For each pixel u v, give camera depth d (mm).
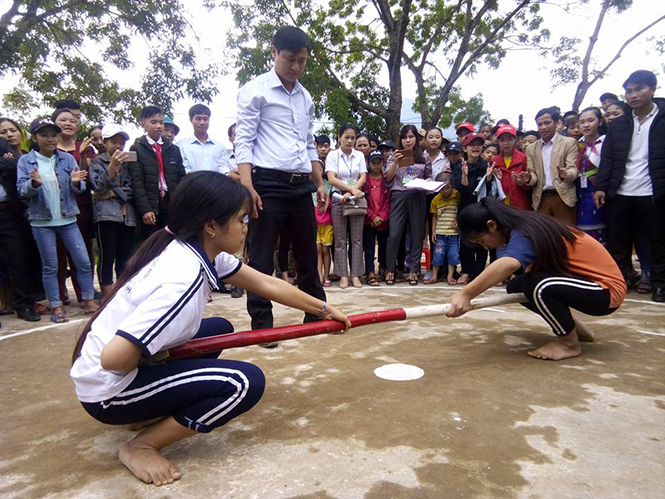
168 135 5484
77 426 2090
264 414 2104
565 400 2178
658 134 4105
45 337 3588
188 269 1534
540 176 4930
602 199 4543
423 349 2992
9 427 2094
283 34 2902
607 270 2648
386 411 2098
